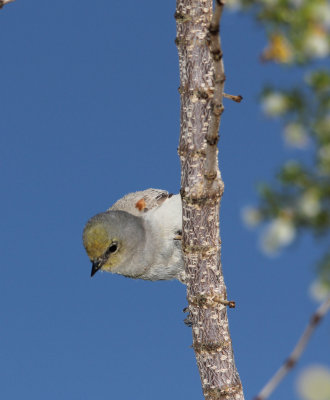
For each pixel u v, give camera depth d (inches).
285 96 181.2
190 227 461.7
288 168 178.9
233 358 476.7
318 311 195.3
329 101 178.9
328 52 173.0
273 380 198.7
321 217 177.0
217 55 317.7
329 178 177.6
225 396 467.2
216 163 445.1
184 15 450.3
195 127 452.8
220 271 471.8
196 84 450.9
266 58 179.9
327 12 173.3
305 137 178.7
